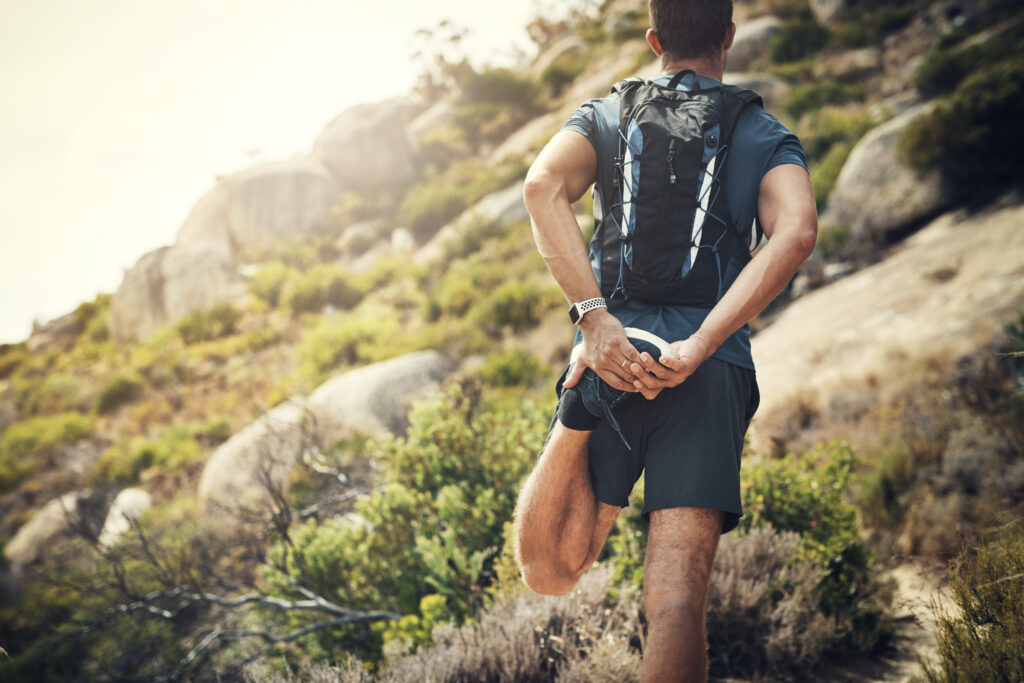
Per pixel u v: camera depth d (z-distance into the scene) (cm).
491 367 1253
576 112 162
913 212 1095
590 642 267
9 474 1706
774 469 381
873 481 466
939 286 844
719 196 144
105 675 491
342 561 414
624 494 154
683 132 145
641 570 308
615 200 151
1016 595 196
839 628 297
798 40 2295
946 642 205
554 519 159
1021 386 471
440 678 248
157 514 1143
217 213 2964
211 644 439
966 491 405
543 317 1503
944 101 1191
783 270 132
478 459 439
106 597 558
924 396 574
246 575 486
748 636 298
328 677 257
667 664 124
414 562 388
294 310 2223
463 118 3403
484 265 1927
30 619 756
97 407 2042
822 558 324
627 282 146
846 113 1698
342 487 582
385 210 2912
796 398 720
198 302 2458
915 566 383
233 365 2009
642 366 132
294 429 715
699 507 137
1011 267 772
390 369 1254
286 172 2977
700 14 158
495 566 331
